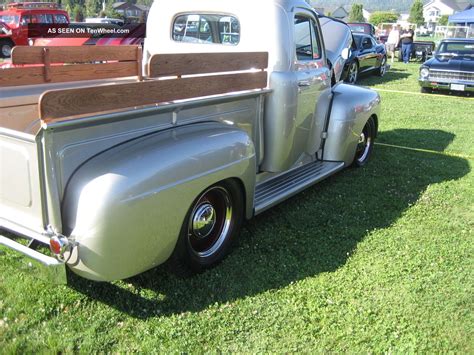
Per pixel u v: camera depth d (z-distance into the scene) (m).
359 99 5.07
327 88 4.64
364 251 3.61
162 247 2.67
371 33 19.55
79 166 2.37
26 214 2.43
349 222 4.12
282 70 3.76
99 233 2.31
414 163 5.96
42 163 2.23
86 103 2.27
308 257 3.48
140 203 2.43
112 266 2.42
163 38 4.47
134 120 2.57
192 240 3.10
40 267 2.35
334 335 2.66
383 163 5.93
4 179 2.45
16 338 2.53
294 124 3.89
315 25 4.32
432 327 2.75
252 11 3.79
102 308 2.82
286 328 2.71
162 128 2.76
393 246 3.71
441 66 11.92
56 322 2.68
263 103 3.68
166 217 2.61
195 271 3.15
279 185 4.10
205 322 2.73
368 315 2.83
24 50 3.01
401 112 9.27
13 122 3.06
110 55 3.23
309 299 2.97
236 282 3.13
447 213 4.43
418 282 3.18
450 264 3.46
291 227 3.97
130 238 2.43
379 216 4.29
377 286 3.13
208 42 4.14
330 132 4.83
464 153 6.49
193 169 2.73
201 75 2.98
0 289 2.96
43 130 2.15
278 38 3.72
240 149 3.12
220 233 3.31
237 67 3.30
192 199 2.77
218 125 3.14
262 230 3.89
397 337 2.65
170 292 2.99
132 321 2.71
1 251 2.59
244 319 2.77
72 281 3.06
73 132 2.28
